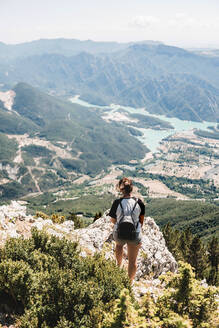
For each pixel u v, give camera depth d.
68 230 16.14
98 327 6.21
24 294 6.90
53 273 7.39
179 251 54.69
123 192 7.67
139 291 9.94
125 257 13.98
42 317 6.52
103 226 17.47
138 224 7.50
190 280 6.47
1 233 11.92
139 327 5.26
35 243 9.63
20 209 18.33
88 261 8.77
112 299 7.33
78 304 6.76
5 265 7.23
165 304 6.39
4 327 6.50
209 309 6.18
